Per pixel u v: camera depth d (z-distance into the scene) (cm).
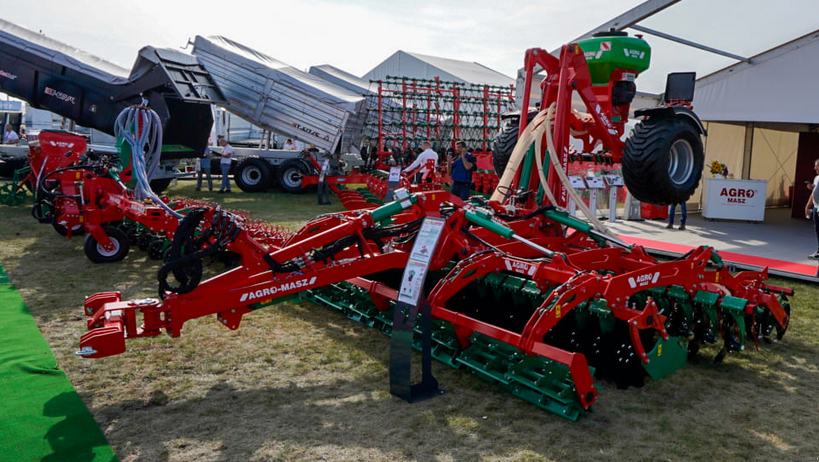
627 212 1165
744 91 1033
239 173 1582
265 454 316
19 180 1220
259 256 411
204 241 394
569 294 380
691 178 562
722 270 487
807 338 513
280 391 395
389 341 491
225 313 389
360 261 440
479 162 1544
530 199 574
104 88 1216
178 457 311
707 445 333
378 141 1720
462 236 484
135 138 794
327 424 351
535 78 989
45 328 495
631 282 415
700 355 475
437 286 423
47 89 1224
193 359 444
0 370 402
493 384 409
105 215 721
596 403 386
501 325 479
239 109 1523
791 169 1572
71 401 364
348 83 1964
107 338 333
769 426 357
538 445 330
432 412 369
